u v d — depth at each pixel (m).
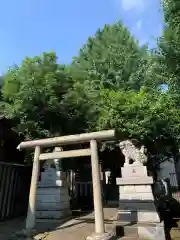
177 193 13.39
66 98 9.05
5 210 9.01
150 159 11.96
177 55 6.50
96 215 5.43
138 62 14.20
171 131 9.27
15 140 12.22
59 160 8.21
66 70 10.55
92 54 15.27
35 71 8.76
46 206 7.65
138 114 9.34
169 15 6.41
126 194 6.82
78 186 12.55
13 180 9.80
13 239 5.60
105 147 10.46
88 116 9.83
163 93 9.66
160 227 5.78
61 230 6.11
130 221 6.49
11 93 9.09
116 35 15.91
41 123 9.64
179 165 18.72
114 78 13.89
